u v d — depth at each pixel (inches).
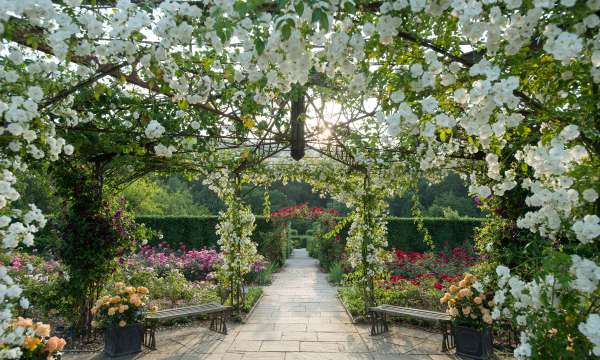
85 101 140.1
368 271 217.3
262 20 67.7
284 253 483.8
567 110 70.1
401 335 192.5
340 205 762.8
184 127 157.0
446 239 466.9
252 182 247.1
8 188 78.7
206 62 96.7
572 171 62.9
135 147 152.4
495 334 178.1
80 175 172.7
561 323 58.9
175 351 169.3
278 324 214.4
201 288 271.9
